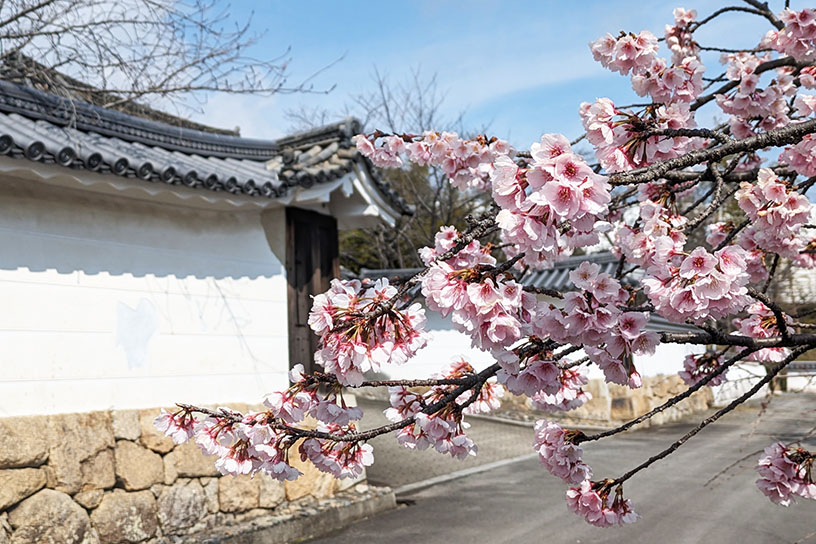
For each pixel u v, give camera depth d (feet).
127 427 15.34
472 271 4.36
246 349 18.47
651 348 4.72
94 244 15.53
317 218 20.76
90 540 14.14
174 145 17.66
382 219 21.80
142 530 15.12
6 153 12.33
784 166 7.49
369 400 39.91
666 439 34.27
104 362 15.35
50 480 13.76
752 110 8.55
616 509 6.64
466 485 23.61
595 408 40.52
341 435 5.69
